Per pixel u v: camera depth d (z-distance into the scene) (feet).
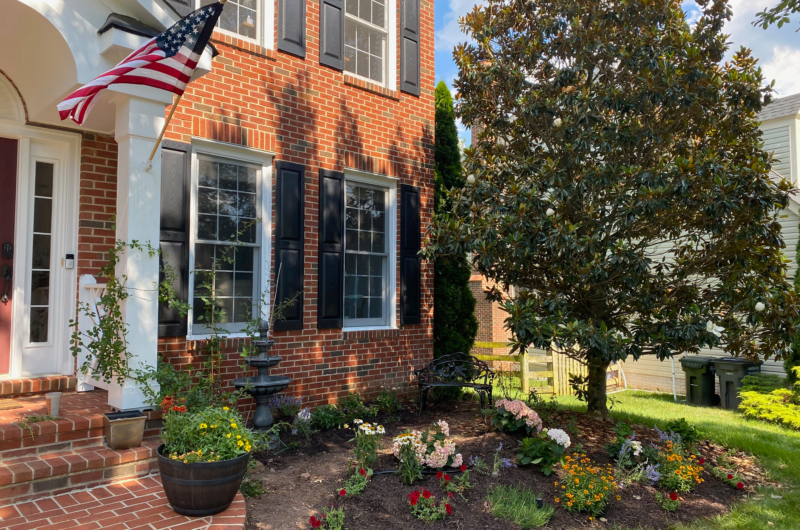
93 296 17.66
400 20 28.09
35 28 14.89
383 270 27.86
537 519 14.16
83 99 13.50
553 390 35.86
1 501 12.51
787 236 36.24
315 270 23.84
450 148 31.45
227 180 21.80
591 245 20.25
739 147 22.88
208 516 12.39
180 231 19.48
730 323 22.15
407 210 27.96
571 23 22.70
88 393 18.03
